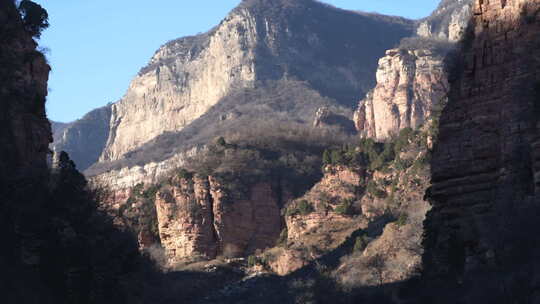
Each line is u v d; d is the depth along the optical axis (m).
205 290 174.00
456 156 56.75
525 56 54.91
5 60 78.25
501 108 55.34
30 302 67.69
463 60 58.50
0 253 69.69
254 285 167.38
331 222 193.50
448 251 57.12
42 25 84.19
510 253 52.19
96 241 77.38
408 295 63.12
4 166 74.56
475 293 51.97
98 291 74.44
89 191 88.69
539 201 51.81
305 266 169.25
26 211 72.38
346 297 109.81
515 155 53.69
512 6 56.44
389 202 174.00
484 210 55.06
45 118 81.88
